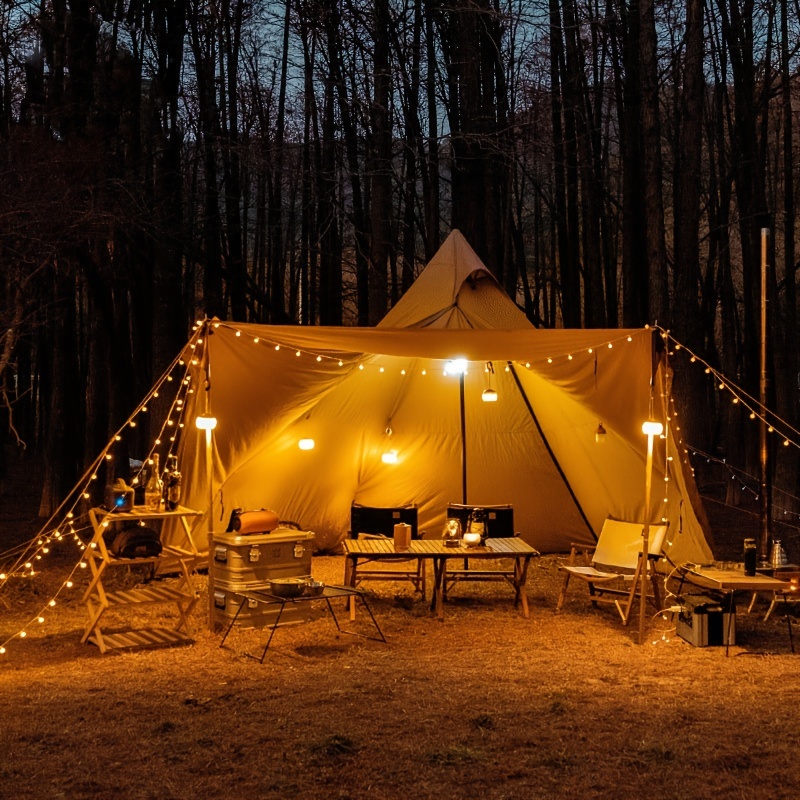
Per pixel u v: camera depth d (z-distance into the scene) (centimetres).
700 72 1596
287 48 2002
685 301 1519
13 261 1036
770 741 489
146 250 1295
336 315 2088
